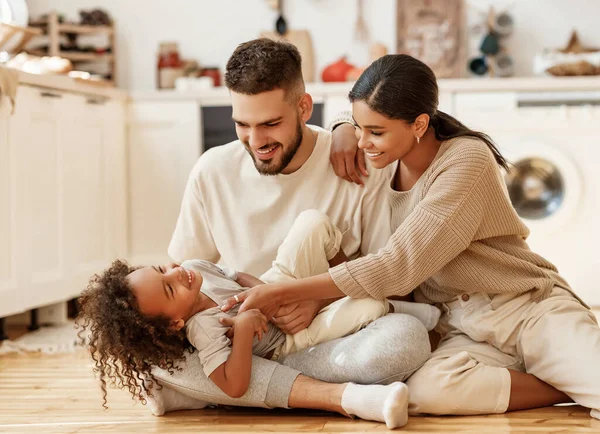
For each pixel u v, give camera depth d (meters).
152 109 3.98
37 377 2.38
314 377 1.86
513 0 4.37
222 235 2.13
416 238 1.81
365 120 1.84
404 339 1.78
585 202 3.78
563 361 1.82
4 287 2.89
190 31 4.55
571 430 1.68
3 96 2.88
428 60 4.39
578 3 4.33
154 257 4.01
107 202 3.76
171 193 4.00
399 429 1.69
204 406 1.95
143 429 1.76
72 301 3.73
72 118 3.41
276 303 1.83
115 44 4.56
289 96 1.90
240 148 2.15
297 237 1.95
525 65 4.38
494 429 1.69
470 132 1.93
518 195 3.86
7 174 2.92
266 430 1.71
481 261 1.92
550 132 3.80
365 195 2.10
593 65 3.93
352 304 1.87
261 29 4.52
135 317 1.77
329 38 4.47
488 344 1.96
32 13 4.57
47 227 3.20
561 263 3.82
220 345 1.79
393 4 4.43
